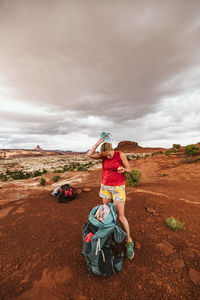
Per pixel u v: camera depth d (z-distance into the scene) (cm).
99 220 187
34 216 371
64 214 372
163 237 264
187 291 167
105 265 186
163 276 188
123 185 224
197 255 216
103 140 226
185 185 774
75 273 202
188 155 1812
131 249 215
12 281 196
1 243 273
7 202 486
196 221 314
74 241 266
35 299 170
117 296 169
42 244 264
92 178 1565
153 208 372
